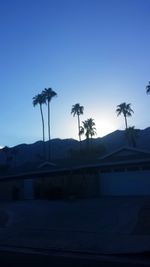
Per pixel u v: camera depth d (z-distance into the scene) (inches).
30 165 2129.7
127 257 622.2
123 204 1206.9
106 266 552.4
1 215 1192.2
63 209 1206.3
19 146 6378.0
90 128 3725.4
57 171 1815.9
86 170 1729.8
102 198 1501.0
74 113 3809.1
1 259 620.7
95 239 755.4
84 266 555.2
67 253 665.6
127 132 3752.5
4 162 5452.8
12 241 805.9
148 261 586.2
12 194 1857.8
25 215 1146.0
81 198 1582.2
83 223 943.0
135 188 1600.6
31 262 589.0
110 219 957.2
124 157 1679.4
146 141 5339.6
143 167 1592.0
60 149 6102.4
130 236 753.6
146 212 991.0
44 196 1743.4
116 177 1652.3
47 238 804.6
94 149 3191.4
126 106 3772.1
